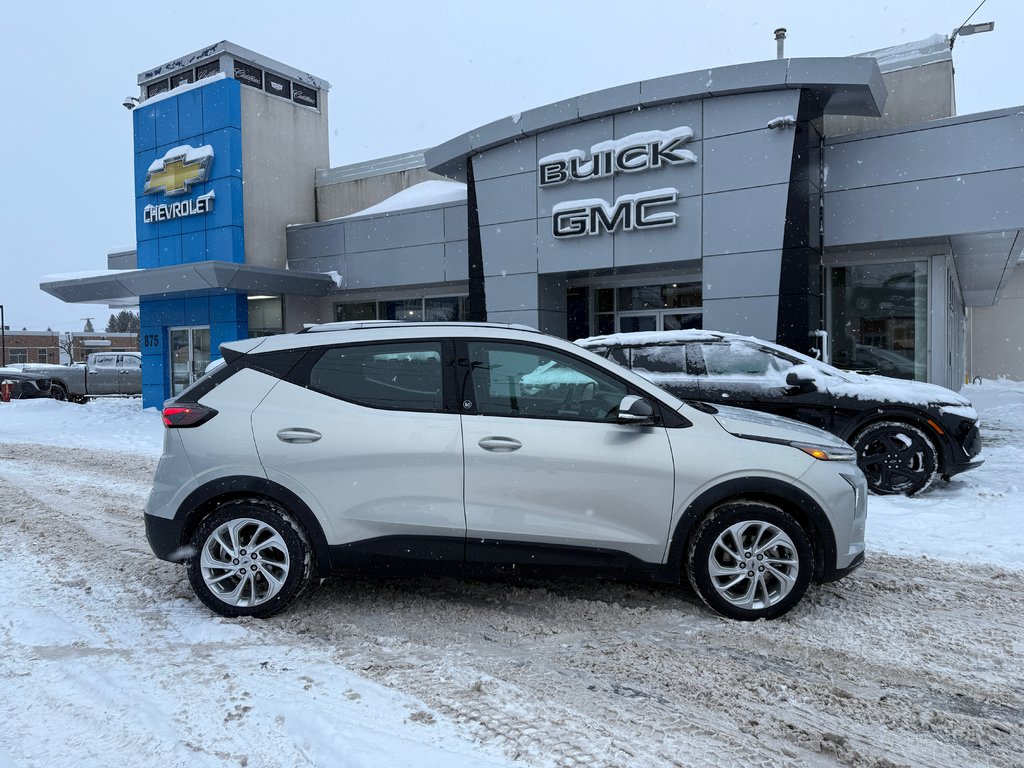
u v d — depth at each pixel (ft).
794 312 35.60
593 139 40.63
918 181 35.65
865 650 11.65
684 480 12.60
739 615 12.80
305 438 12.83
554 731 8.97
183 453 13.07
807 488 12.68
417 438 12.78
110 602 13.84
